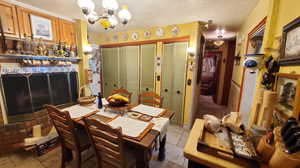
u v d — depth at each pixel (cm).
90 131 111
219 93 442
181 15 222
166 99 303
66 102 261
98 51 379
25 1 187
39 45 212
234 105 293
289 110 87
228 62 414
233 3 178
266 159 71
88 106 185
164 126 135
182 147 212
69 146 148
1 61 178
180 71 277
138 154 121
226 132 98
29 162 174
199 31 256
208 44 542
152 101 212
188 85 272
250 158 71
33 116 205
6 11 179
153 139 110
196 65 271
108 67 379
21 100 197
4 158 180
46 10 219
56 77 241
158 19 243
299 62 82
